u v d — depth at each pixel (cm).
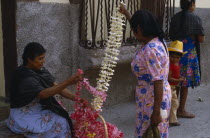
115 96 537
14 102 310
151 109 284
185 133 436
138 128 297
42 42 421
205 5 664
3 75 414
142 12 278
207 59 688
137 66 283
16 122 309
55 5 427
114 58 297
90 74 487
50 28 427
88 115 305
